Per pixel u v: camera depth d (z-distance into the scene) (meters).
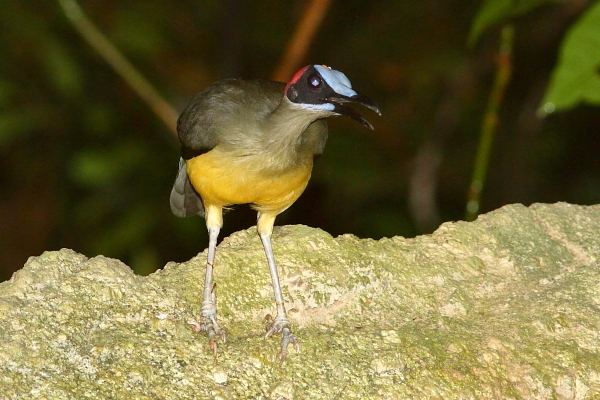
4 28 19.28
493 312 10.66
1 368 9.00
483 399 9.69
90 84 20.16
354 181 20.45
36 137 21.55
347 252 10.88
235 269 10.59
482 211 21.39
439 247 11.34
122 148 19.48
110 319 9.69
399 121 22.03
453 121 20.48
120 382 9.12
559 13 20.94
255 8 23.33
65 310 9.60
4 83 19.20
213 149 10.31
